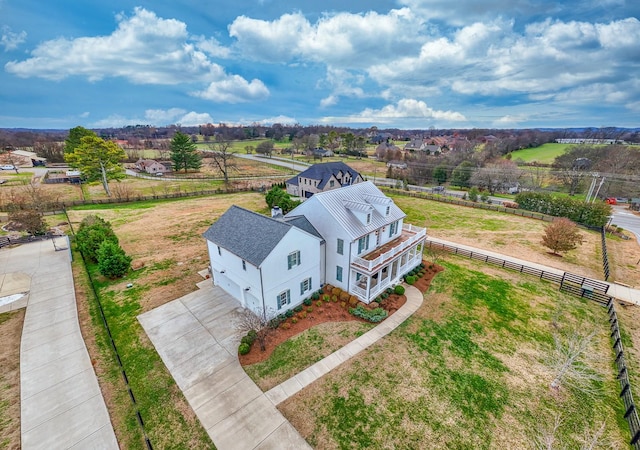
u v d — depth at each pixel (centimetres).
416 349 1775
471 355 1741
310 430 1299
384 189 6481
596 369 1670
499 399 1466
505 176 6588
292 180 6166
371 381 1547
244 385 1522
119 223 4047
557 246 3072
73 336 1858
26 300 2234
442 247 3312
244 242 2030
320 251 2303
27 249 3150
